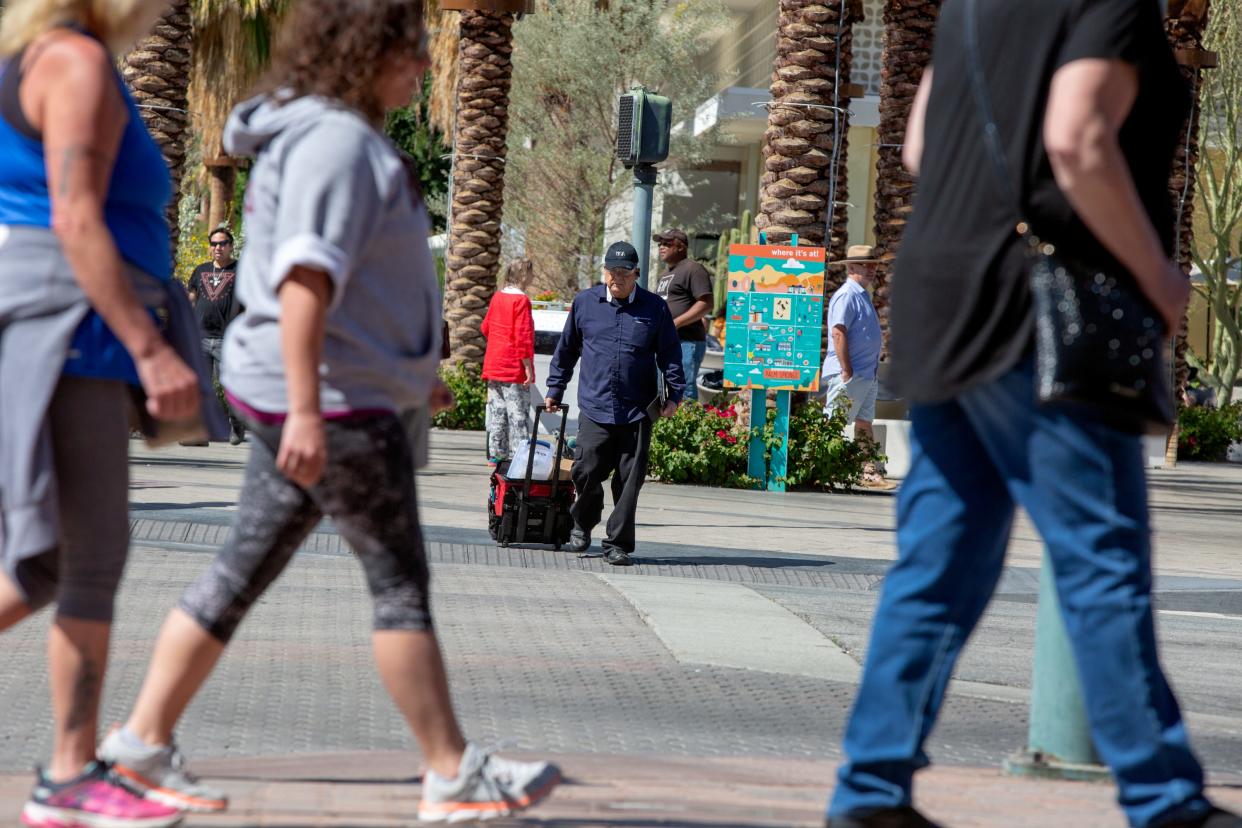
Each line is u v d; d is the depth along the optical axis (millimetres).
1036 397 10508
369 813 12391
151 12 11586
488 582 29859
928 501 11312
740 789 14414
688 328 56406
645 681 21344
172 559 29906
